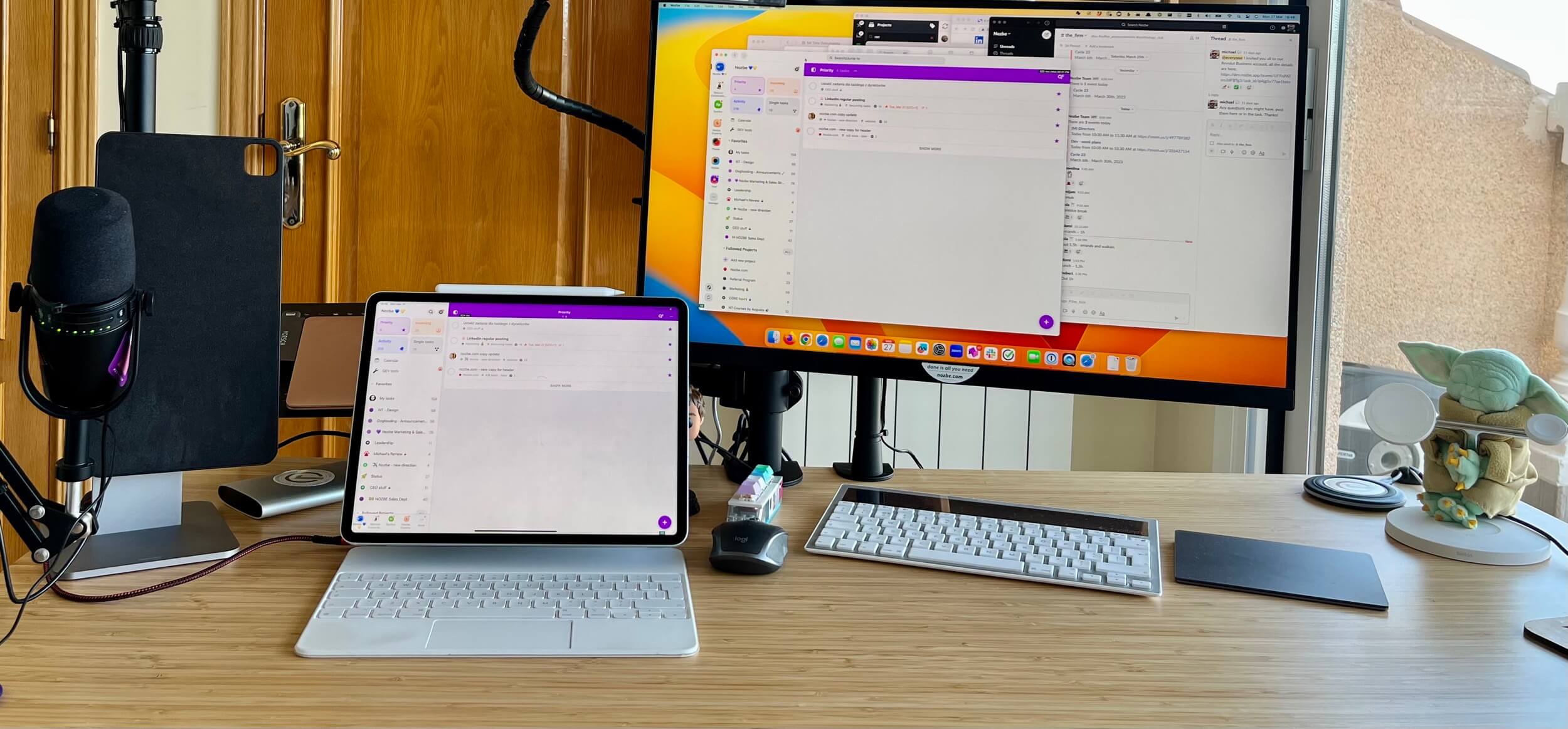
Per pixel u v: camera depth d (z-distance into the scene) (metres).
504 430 0.86
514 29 2.14
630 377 0.88
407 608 0.73
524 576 0.79
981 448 2.23
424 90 2.14
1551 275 1.19
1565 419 0.89
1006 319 0.99
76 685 0.62
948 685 0.65
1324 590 0.80
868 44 1.00
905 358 1.01
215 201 0.89
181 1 2.05
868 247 1.01
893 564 0.86
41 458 2.04
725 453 1.16
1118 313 0.98
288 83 2.11
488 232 2.18
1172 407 2.17
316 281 2.16
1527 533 0.92
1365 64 1.59
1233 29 0.96
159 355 0.87
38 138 2.02
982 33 0.99
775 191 1.02
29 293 0.75
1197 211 0.96
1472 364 0.93
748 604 0.77
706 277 1.04
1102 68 0.97
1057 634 0.73
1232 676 0.67
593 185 2.19
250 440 0.92
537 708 0.61
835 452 2.21
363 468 0.84
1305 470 1.71
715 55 1.03
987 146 0.99
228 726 0.58
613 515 0.84
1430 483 0.96
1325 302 1.69
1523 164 1.23
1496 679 0.67
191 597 0.76
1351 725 0.60
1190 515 1.01
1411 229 1.46
